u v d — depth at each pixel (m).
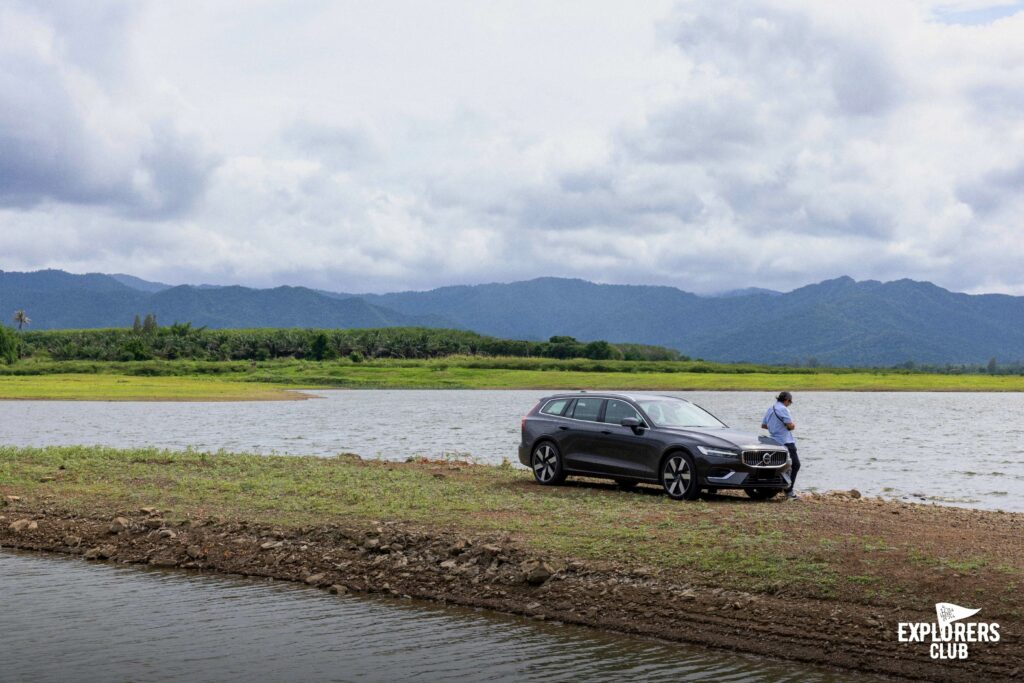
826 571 10.95
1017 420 57.09
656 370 181.50
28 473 19.95
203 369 153.12
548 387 124.88
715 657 9.31
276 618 10.67
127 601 11.40
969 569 10.71
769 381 144.50
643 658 9.30
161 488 17.97
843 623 9.77
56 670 8.84
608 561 11.84
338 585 12.02
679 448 16.52
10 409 65.31
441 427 45.16
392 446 33.31
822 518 14.01
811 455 31.20
